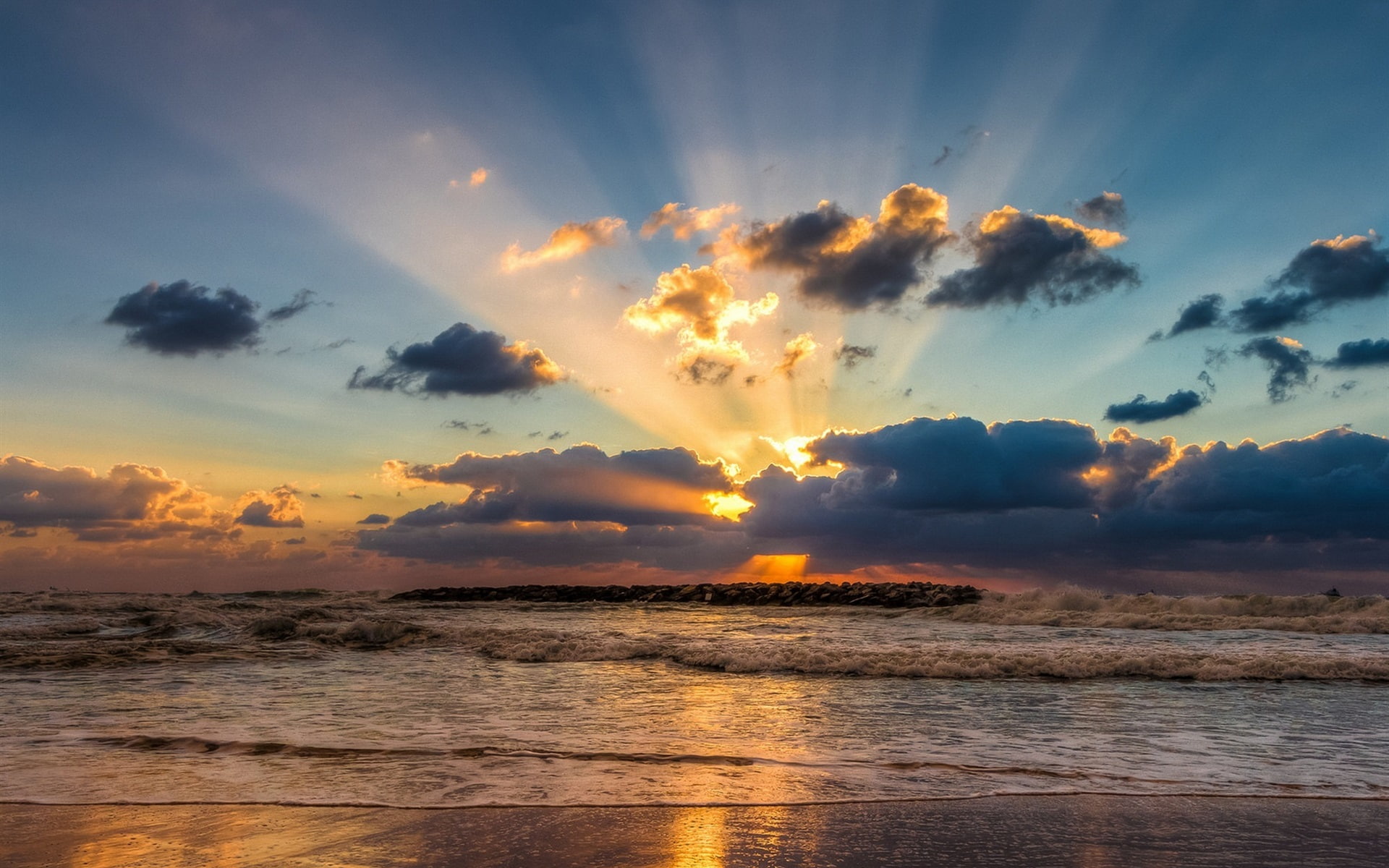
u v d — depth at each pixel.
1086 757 8.20
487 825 5.84
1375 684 13.59
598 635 21.50
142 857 5.11
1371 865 5.23
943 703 11.50
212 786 6.85
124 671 14.48
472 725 9.72
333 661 16.33
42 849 5.25
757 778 7.25
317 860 5.08
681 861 5.13
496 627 25.44
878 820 6.09
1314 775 7.58
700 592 56.66
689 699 11.77
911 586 48.56
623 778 7.20
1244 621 26.31
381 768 7.53
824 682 13.71
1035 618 29.84
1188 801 6.66
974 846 5.51
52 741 8.64
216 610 27.08
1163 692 12.68
